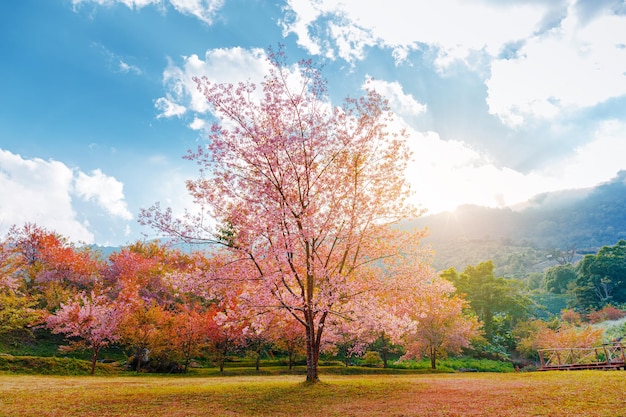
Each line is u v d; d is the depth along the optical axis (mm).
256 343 31422
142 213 14961
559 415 8656
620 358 22266
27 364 24797
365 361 39656
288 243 14523
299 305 15633
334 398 12414
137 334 29312
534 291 116250
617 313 64062
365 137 16734
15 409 10938
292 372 28766
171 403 12039
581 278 94562
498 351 50375
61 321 27719
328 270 16406
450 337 33594
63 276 41562
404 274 16984
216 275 15398
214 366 34656
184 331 29969
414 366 39469
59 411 10781
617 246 93438
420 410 10141
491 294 60156
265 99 15797
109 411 10875
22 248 42812
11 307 28578
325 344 30766
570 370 21250
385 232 17344
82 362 27234
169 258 41906
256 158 15688
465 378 19469
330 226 16219
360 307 15461
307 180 16078
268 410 10859
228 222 16125
